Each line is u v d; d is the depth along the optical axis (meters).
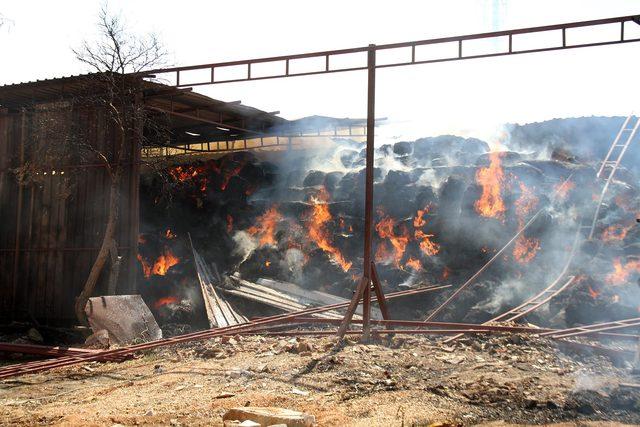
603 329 10.50
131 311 14.04
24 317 17.86
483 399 6.96
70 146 17.64
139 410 6.82
